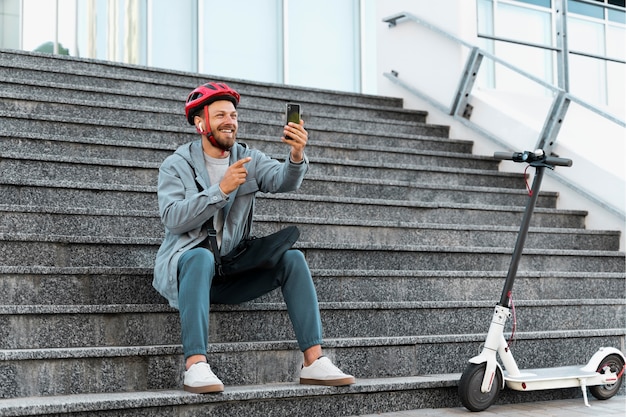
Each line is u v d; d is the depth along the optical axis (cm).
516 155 374
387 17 756
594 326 466
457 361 398
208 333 353
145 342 350
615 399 395
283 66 1026
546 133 611
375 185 546
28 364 308
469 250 483
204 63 971
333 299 411
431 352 391
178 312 357
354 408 343
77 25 952
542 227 564
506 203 591
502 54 722
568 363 427
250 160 343
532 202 370
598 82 778
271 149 566
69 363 315
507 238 532
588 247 559
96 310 340
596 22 788
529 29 745
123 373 323
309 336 342
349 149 595
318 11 1062
